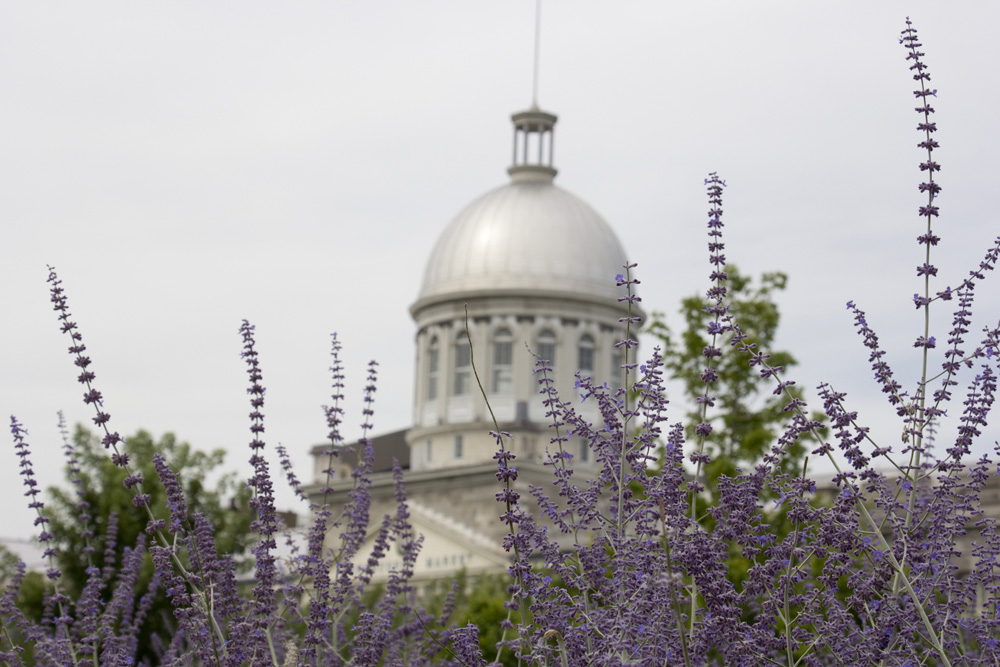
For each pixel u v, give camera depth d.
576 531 18.47
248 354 21.70
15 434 24.56
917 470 19.31
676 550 16.86
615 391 19.33
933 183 19.52
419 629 24.70
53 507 62.19
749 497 17.94
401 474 25.75
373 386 24.86
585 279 198.75
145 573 47.09
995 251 19.27
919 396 18.66
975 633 18.66
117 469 65.62
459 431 194.00
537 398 193.75
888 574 17.73
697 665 16.50
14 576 24.91
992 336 18.64
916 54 20.30
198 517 21.00
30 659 24.77
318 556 21.88
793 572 17.11
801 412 17.80
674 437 18.73
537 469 172.88
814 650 18.27
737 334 18.41
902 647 18.34
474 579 147.75
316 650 20.88
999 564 19.50
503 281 198.25
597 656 16.12
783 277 68.75
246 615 21.34
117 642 25.38
